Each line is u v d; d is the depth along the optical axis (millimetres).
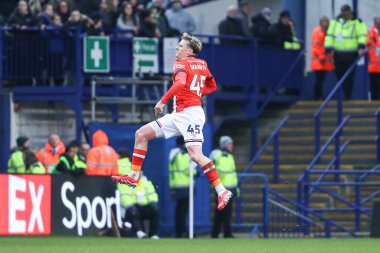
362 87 67438
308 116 59812
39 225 45062
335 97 66688
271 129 66000
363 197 58250
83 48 58375
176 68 33562
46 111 61344
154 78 58781
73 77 59094
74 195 46250
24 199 44562
